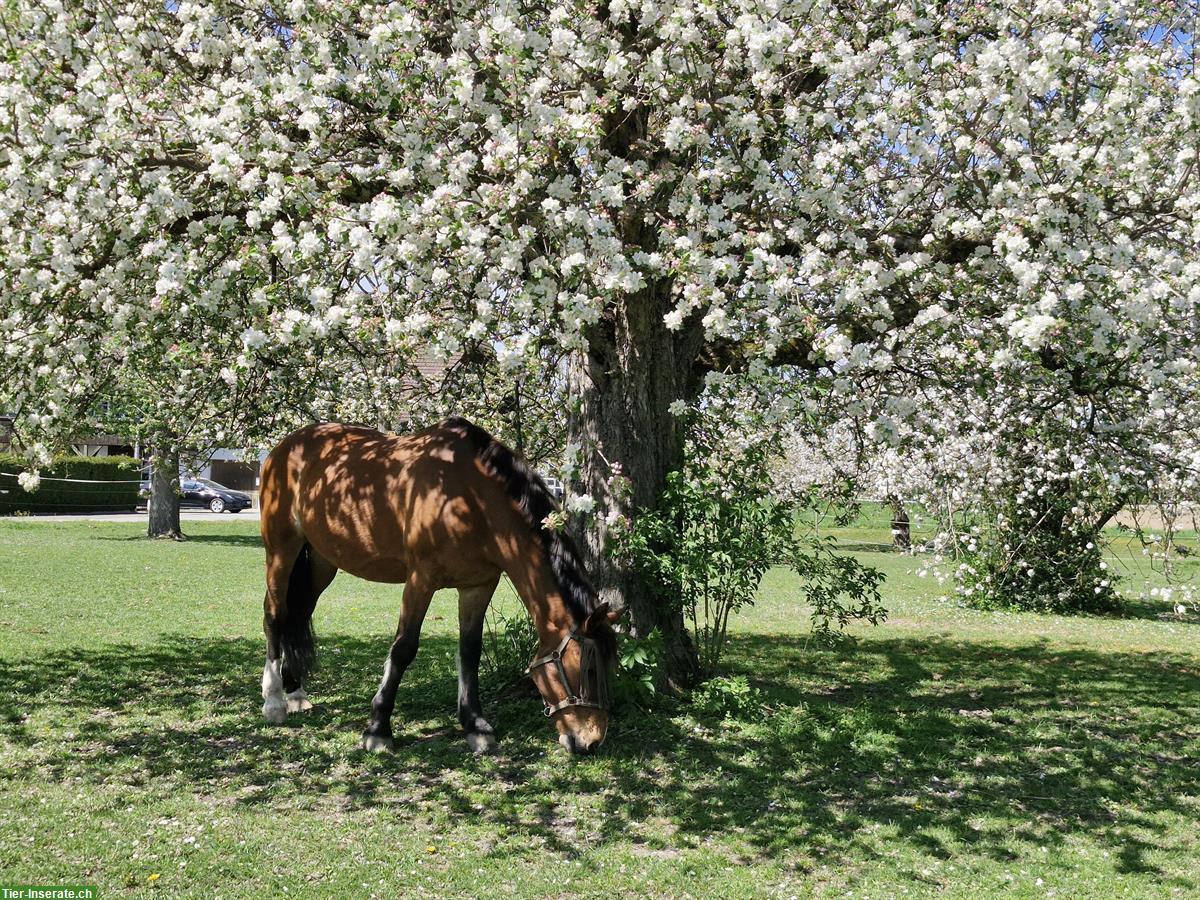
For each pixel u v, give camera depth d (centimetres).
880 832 460
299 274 492
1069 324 505
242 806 473
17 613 1027
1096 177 509
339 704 680
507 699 667
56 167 451
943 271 554
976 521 1404
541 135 499
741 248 554
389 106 491
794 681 816
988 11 535
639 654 610
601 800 493
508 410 764
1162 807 510
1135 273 509
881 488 1523
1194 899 393
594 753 530
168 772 521
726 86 565
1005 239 476
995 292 552
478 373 702
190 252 472
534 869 409
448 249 485
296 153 484
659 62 499
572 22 510
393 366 725
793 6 518
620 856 424
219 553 1834
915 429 659
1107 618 1320
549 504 548
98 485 3198
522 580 543
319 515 616
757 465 678
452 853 424
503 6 491
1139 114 521
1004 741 631
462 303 512
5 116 443
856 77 530
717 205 526
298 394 725
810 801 499
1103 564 1294
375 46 476
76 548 1783
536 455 781
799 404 545
